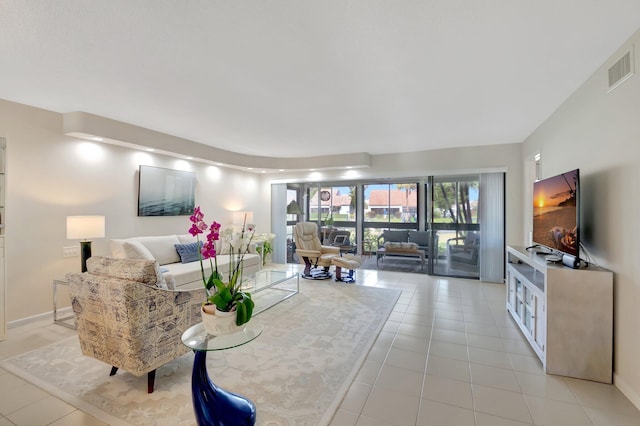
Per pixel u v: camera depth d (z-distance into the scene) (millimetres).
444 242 5750
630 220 2023
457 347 2785
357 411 1891
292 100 3051
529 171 4609
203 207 5598
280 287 4766
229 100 3064
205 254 1857
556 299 2330
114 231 4164
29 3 1609
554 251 3098
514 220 4871
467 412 1885
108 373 2307
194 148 4941
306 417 1826
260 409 1897
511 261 3836
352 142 4914
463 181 5598
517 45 2055
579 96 2738
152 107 3293
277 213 7098
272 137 4598
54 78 2572
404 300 4219
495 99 3025
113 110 3410
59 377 2252
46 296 3445
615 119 2176
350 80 2584
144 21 1786
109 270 2188
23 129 3268
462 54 2168
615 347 2195
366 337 2977
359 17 1746
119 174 4215
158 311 2088
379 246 6723
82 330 2207
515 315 3379
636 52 1918
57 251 3543
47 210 3467
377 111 3383
